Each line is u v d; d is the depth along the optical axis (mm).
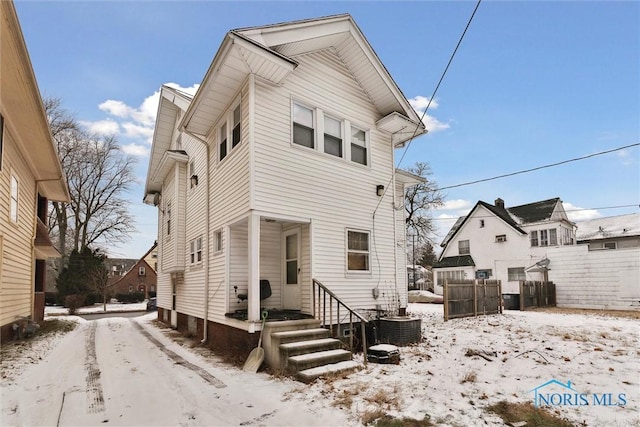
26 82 6621
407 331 7859
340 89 9141
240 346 7141
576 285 17203
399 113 9773
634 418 3867
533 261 23219
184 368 6531
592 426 3697
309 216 7984
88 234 31266
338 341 6707
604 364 5891
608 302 16094
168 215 14320
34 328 10188
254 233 7020
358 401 4484
